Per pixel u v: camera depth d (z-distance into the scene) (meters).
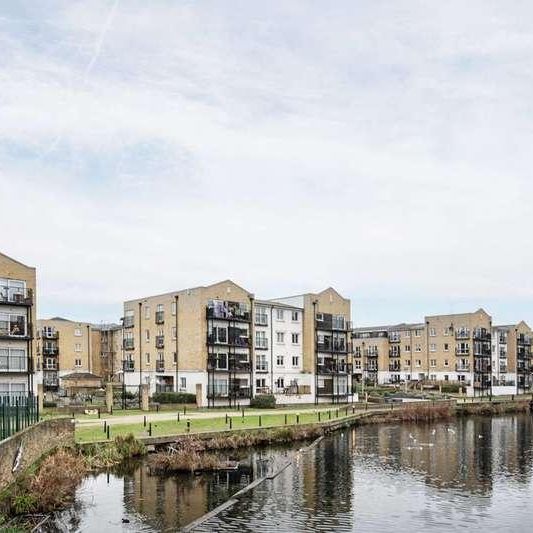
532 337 129.88
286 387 79.19
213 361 70.62
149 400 68.25
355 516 27.69
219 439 43.56
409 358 122.50
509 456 43.50
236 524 26.09
